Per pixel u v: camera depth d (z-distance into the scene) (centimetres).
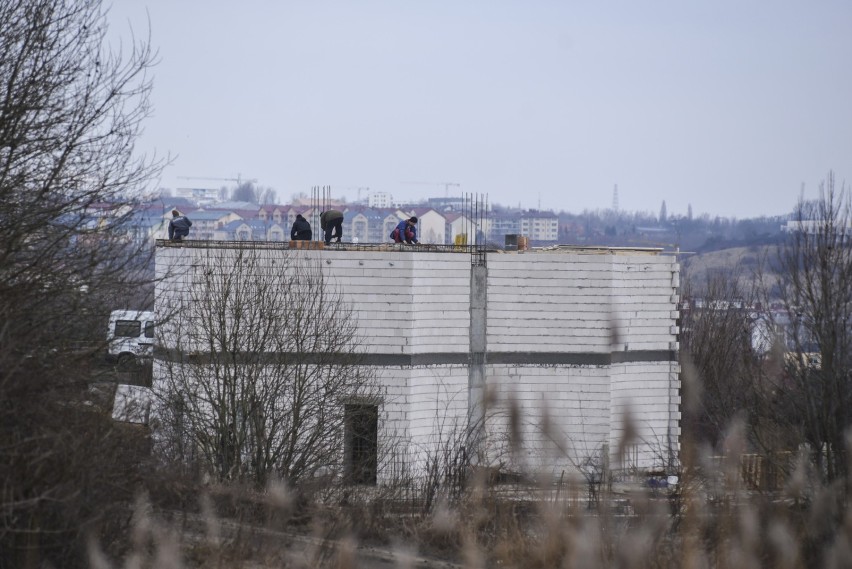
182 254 12900
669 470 9538
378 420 13362
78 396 6209
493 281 14138
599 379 14175
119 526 6412
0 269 5997
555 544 7150
